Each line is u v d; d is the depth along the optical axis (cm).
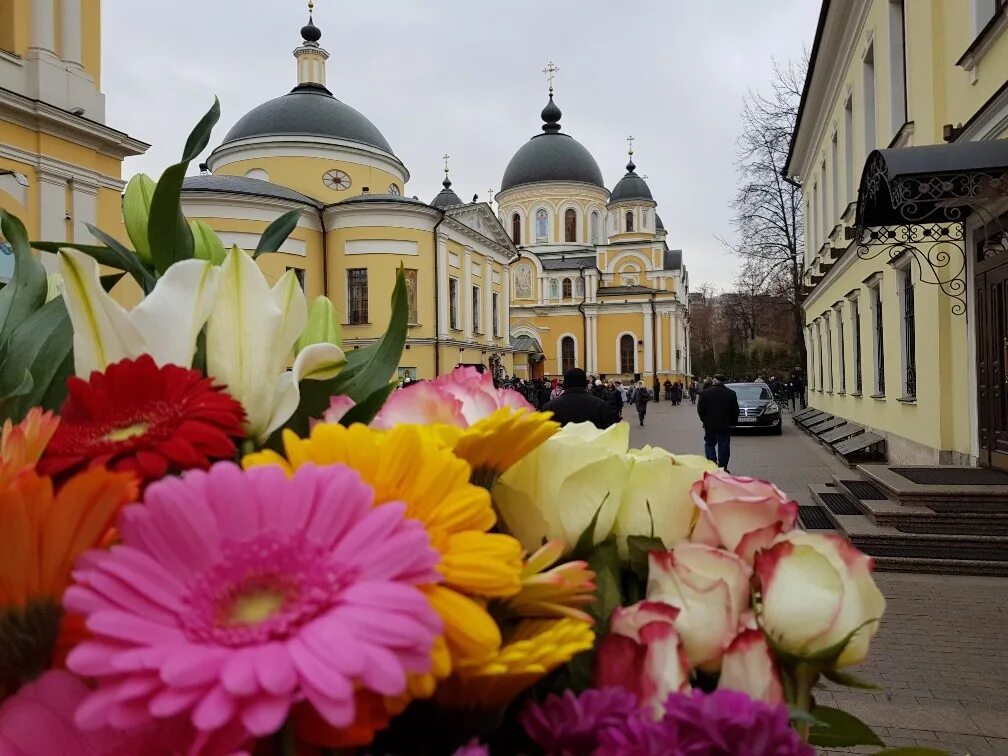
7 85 1203
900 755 77
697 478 86
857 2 1266
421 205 2811
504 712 65
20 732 46
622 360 5412
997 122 670
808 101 1794
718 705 54
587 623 63
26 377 82
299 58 3381
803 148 2127
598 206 5741
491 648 52
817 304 2138
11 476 51
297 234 2680
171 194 93
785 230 2975
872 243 852
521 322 5528
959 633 500
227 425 65
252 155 3025
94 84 1352
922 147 661
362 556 49
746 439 1995
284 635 43
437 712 60
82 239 1304
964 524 679
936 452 905
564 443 83
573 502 80
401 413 84
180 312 76
